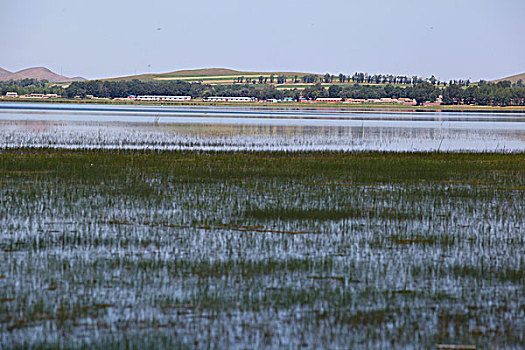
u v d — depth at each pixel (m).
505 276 60.31
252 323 47.53
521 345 44.91
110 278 56.81
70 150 167.12
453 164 154.12
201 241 71.12
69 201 93.19
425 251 69.19
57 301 50.81
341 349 43.69
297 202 97.19
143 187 108.06
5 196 96.19
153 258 63.66
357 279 58.38
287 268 61.31
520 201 102.69
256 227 78.81
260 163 146.75
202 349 43.09
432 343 44.94
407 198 103.31
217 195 101.81
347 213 89.25
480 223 84.69
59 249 66.38
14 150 163.50
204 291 53.97
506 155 180.88
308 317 48.88
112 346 43.06
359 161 155.38
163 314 48.81
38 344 43.12
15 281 55.34
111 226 77.56
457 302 52.94
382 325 47.81
